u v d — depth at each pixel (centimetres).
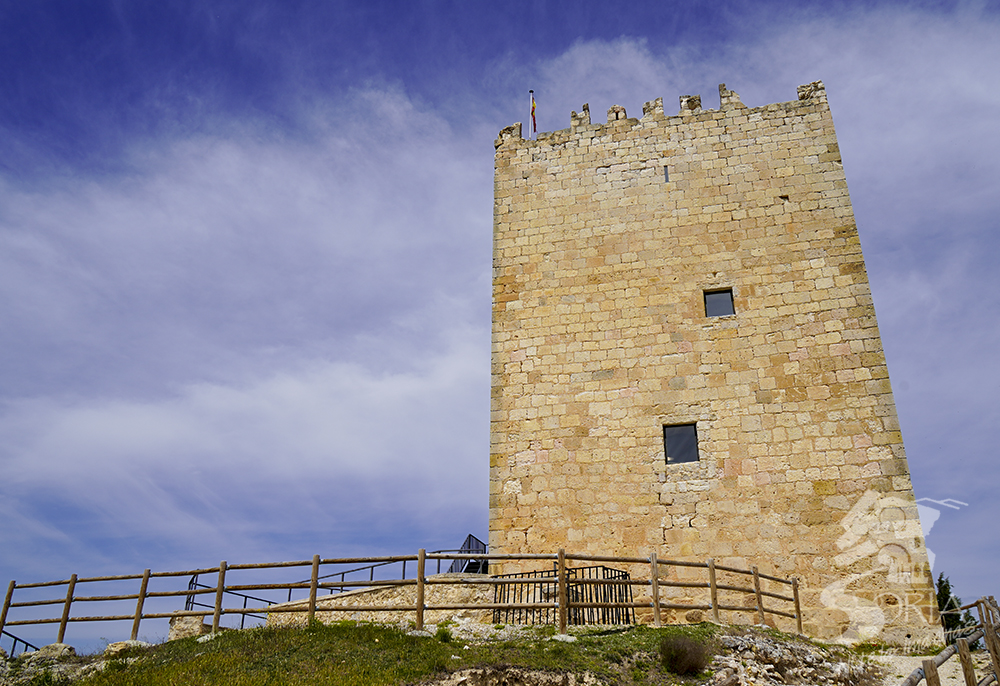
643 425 2073
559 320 2247
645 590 1898
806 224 2183
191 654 1499
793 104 2334
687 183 2316
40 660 1642
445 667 1320
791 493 1914
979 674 1548
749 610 1594
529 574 1789
